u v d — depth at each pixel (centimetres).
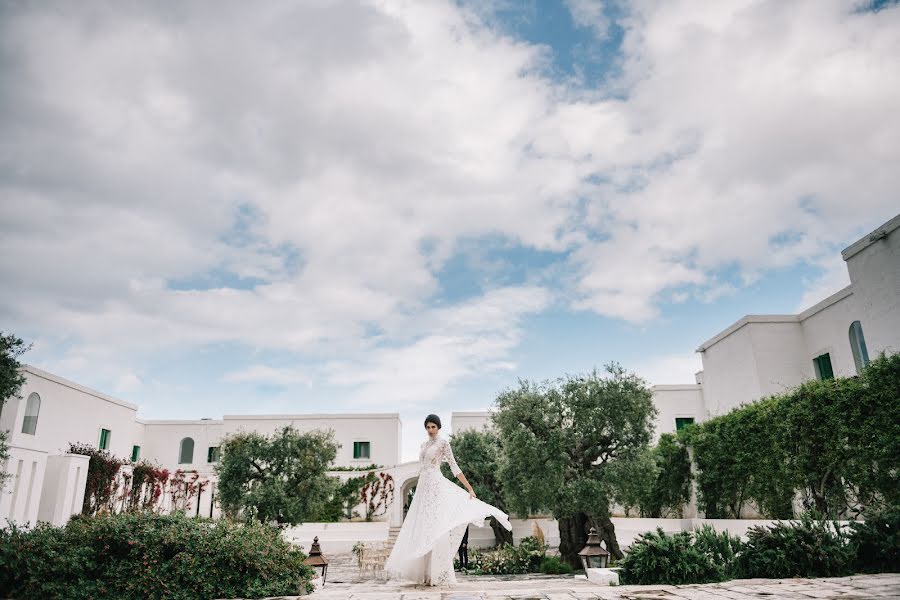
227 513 2102
